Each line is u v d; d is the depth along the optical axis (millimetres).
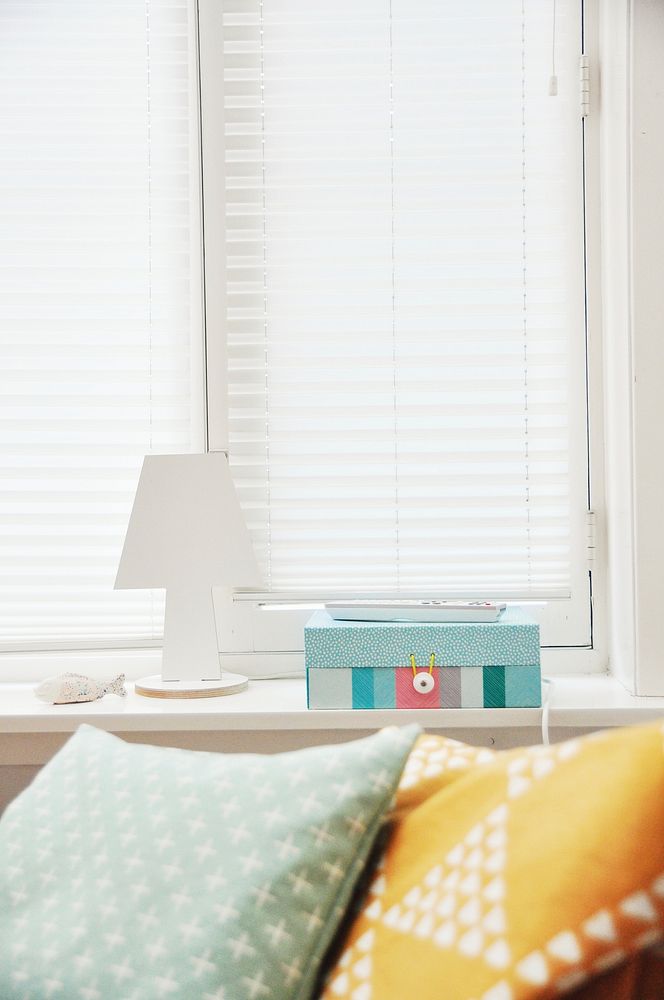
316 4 1757
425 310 1751
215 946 788
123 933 820
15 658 1777
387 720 1446
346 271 1762
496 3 1738
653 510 1534
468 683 1446
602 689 1595
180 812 883
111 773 963
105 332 1786
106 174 1784
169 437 1793
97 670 1771
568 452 1746
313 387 1760
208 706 1492
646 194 1524
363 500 1756
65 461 1782
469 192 1746
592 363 1734
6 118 1781
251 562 1587
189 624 1612
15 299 1785
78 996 804
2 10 1783
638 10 1521
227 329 1771
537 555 1751
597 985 679
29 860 910
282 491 1768
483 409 1747
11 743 1527
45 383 1786
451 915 720
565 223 1742
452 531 1753
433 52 1745
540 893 667
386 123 1753
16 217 1785
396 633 1457
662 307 1527
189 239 1789
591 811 673
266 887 810
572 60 1734
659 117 1521
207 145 1771
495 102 1743
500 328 1747
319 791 860
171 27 1782
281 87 1766
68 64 1782
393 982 729
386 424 1757
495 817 752
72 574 1780
